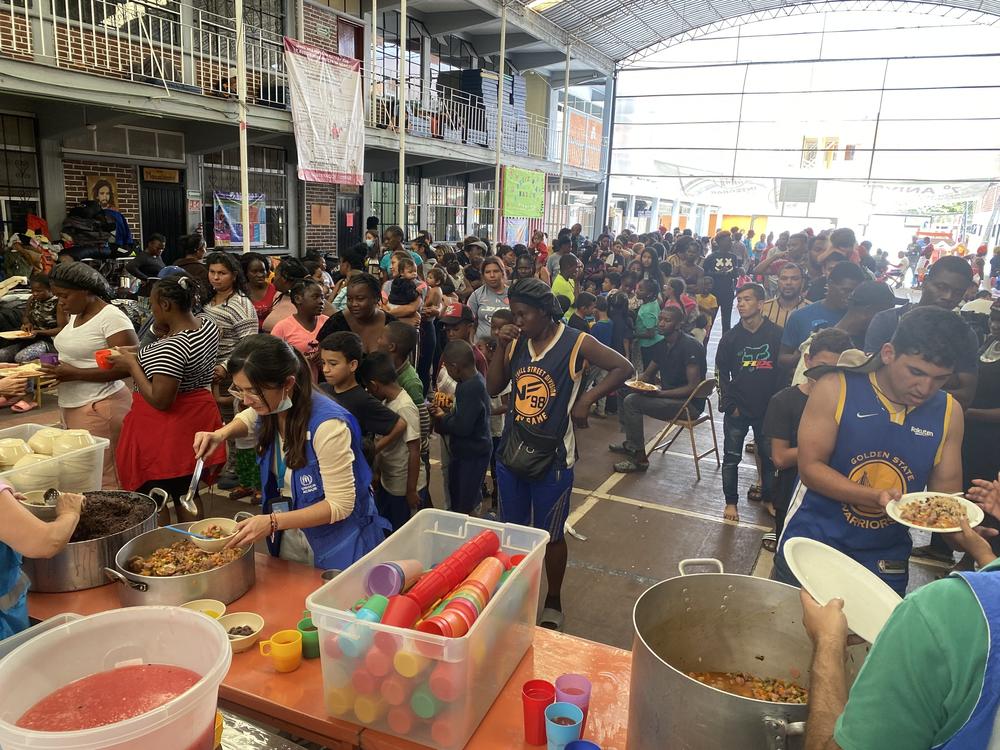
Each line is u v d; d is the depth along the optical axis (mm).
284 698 1468
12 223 7453
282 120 8625
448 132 13352
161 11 8469
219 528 2004
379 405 2955
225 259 4082
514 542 1735
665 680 1047
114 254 7723
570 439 2846
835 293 3795
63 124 7410
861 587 1394
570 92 20703
